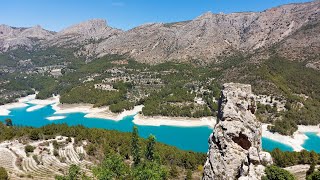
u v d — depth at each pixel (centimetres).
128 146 14075
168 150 13462
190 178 10850
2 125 18550
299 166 12431
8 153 14462
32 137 16488
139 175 6141
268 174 3928
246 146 4294
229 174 4169
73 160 13838
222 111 4456
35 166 13075
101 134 16300
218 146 4338
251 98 4512
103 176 5906
